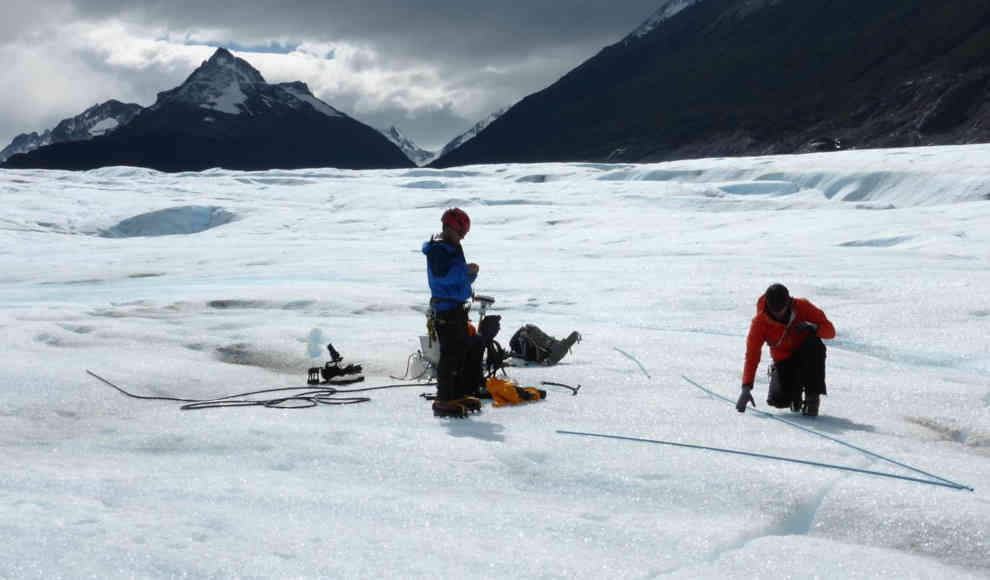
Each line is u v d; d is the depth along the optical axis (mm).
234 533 3465
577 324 10867
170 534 3422
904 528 3539
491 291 14570
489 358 7316
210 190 83812
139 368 7773
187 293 14648
